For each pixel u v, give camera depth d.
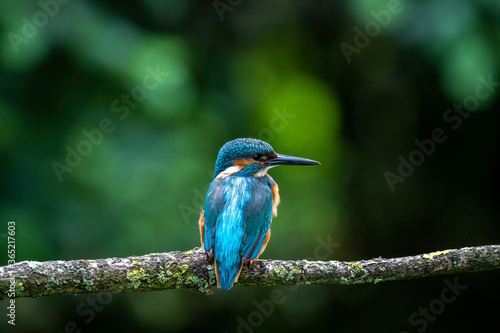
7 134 9.09
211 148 10.70
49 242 9.24
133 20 9.71
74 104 9.64
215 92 11.57
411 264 5.83
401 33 10.16
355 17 10.63
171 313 11.51
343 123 14.48
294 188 13.16
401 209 14.36
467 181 13.88
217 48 11.95
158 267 5.68
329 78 14.45
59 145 9.59
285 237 12.34
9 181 9.29
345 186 14.07
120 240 9.55
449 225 14.28
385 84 14.19
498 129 12.96
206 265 5.92
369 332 13.95
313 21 13.99
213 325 12.28
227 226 6.27
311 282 5.99
